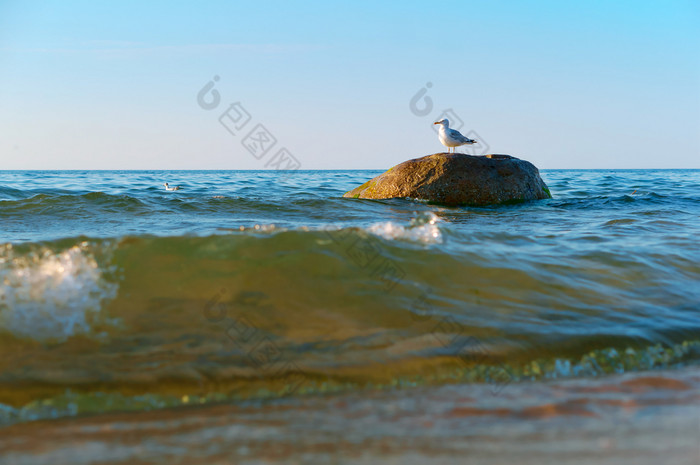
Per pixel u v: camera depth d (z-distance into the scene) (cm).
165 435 243
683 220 923
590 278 497
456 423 248
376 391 301
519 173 1243
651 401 271
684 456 204
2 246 436
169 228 832
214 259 441
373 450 220
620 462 201
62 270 409
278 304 395
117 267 420
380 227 555
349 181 2220
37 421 266
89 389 297
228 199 1121
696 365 346
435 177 1202
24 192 1342
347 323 379
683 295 475
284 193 1458
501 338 370
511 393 292
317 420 257
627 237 703
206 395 297
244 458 215
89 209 993
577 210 1108
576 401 274
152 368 317
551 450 214
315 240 485
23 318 356
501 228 816
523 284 464
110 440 238
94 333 349
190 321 368
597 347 367
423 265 473
